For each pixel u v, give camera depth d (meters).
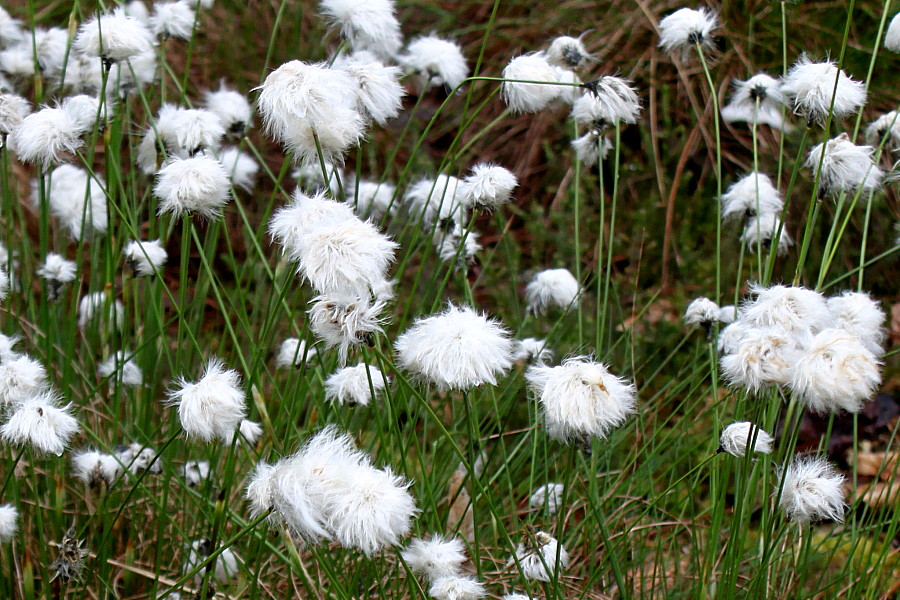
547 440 2.10
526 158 4.05
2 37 2.55
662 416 2.89
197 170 1.63
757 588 1.63
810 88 1.79
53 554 1.86
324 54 4.23
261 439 2.07
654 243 3.54
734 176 3.73
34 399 1.50
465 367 1.26
